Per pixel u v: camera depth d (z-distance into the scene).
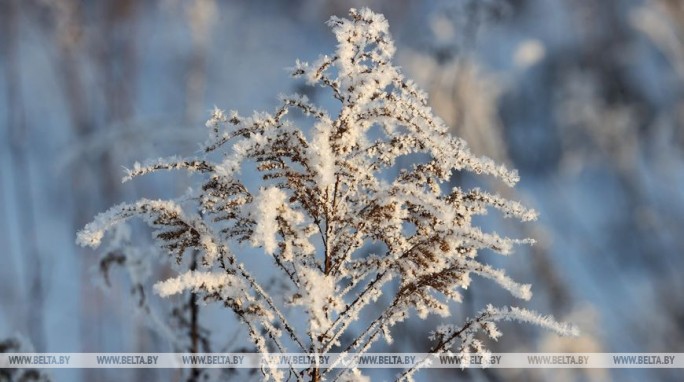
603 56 8.14
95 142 4.66
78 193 5.12
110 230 2.82
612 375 4.71
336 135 1.65
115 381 4.12
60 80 5.84
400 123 1.69
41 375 2.50
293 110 3.12
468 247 1.81
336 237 1.74
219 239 1.71
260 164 1.68
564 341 4.09
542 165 7.44
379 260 1.75
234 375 2.66
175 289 1.62
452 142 1.75
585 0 8.66
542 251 4.66
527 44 5.41
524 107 7.98
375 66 1.69
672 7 6.44
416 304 1.74
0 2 6.03
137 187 5.27
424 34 5.11
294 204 1.75
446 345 1.76
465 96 4.37
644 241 6.06
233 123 1.67
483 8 4.45
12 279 4.91
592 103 6.80
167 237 1.70
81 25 5.85
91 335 4.34
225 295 1.69
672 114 6.93
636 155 6.55
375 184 1.73
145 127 4.20
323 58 1.67
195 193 1.72
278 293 2.53
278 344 1.71
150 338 3.58
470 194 1.76
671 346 5.03
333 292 1.69
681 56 6.59
